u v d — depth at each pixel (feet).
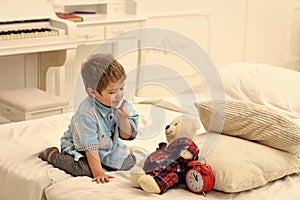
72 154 7.73
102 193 6.96
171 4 15.58
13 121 11.54
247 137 8.06
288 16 18.48
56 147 8.20
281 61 18.79
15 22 12.30
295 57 19.16
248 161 7.38
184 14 15.84
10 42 11.56
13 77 13.17
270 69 11.85
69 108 12.10
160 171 7.18
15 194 7.62
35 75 13.46
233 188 7.04
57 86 13.51
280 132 7.76
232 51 17.40
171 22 15.66
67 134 8.11
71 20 12.94
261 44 18.11
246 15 17.44
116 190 7.09
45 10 12.78
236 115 8.00
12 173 7.71
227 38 17.16
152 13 15.20
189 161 7.23
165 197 6.95
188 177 7.17
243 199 7.08
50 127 9.44
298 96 11.10
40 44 11.95
